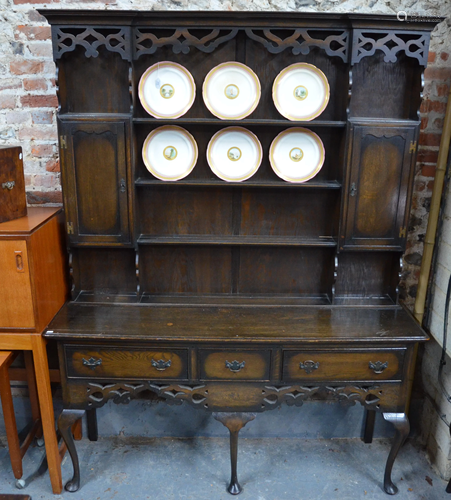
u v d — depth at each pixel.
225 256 2.36
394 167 2.10
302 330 2.05
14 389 2.62
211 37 1.97
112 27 1.93
